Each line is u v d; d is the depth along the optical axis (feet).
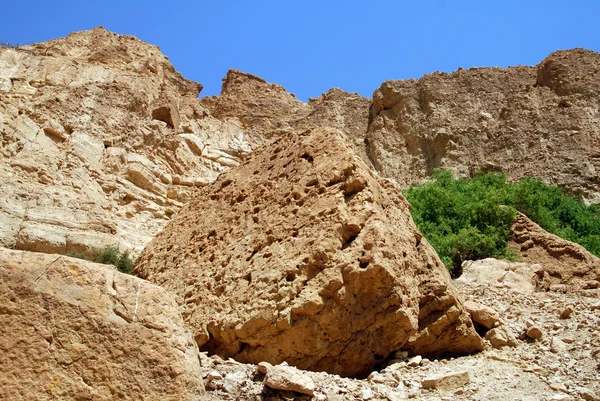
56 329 13.88
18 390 13.16
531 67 120.88
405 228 21.93
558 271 32.60
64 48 96.27
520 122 106.93
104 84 73.51
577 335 21.72
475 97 114.62
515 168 100.27
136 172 63.41
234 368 16.98
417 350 19.61
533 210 51.75
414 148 110.42
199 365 15.16
